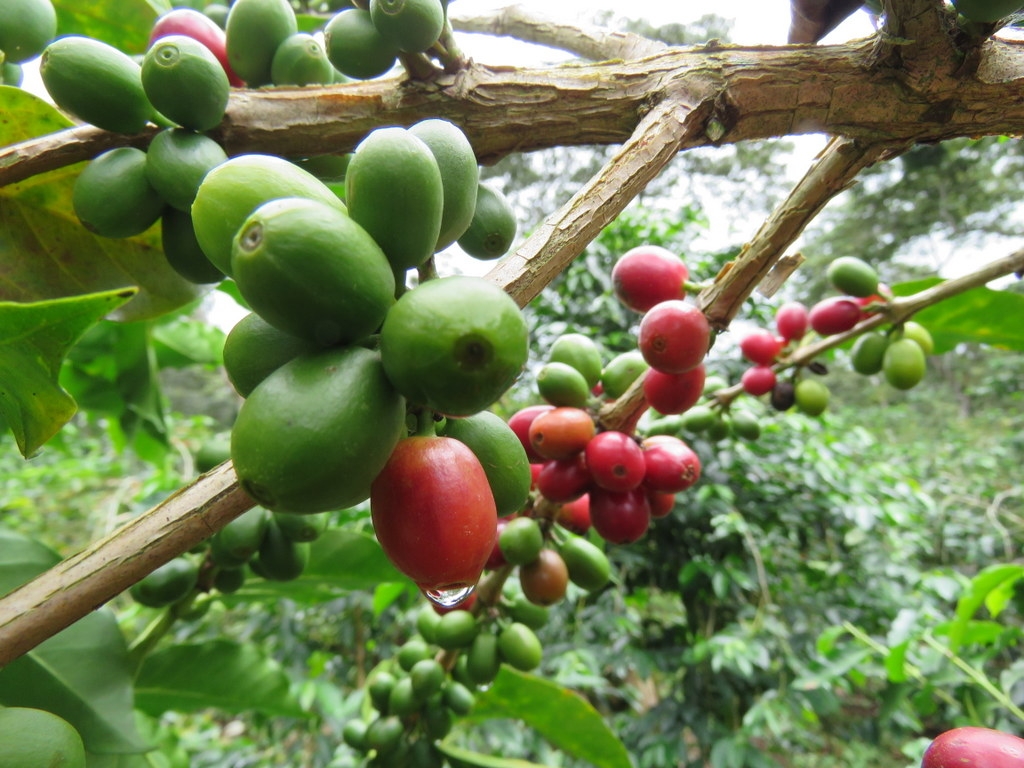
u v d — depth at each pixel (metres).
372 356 0.07
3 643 0.06
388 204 0.07
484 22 0.16
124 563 0.07
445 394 0.07
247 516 0.15
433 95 0.11
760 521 0.51
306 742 0.52
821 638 0.36
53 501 0.58
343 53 0.11
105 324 0.24
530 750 0.43
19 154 0.11
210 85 0.10
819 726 0.58
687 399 0.13
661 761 0.46
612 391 0.15
